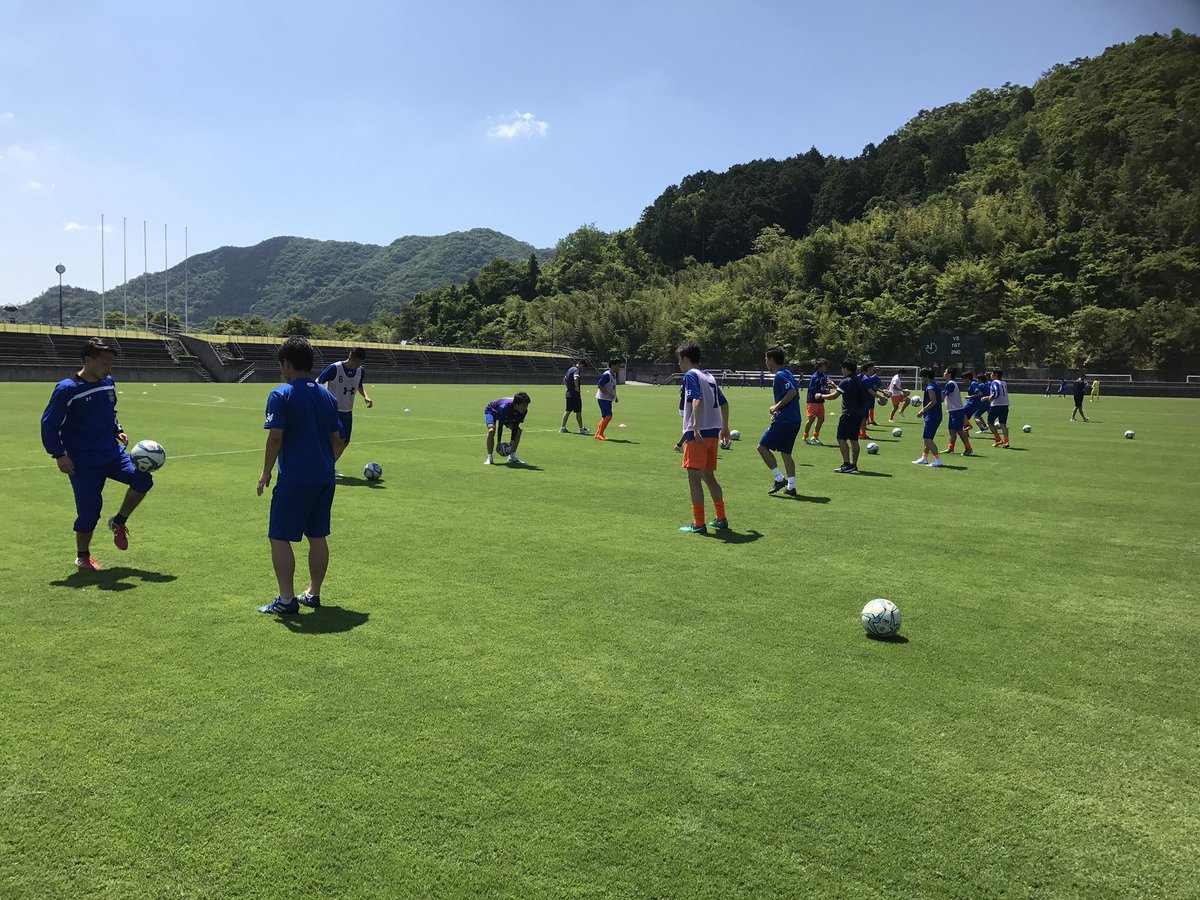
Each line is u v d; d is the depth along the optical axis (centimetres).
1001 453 1838
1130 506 1109
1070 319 7656
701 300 9150
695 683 459
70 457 668
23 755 365
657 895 278
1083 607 627
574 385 2134
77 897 274
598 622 563
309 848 301
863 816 329
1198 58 10319
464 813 324
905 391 3198
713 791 344
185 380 5497
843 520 967
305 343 577
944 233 9012
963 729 409
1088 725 417
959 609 615
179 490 1073
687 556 765
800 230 13212
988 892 284
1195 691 464
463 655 496
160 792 337
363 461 1438
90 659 480
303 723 400
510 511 981
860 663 496
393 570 696
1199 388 6303
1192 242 7969
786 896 279
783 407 1139
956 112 14812
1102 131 9612
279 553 560
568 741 386
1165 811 338
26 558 716
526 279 13075
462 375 7100
